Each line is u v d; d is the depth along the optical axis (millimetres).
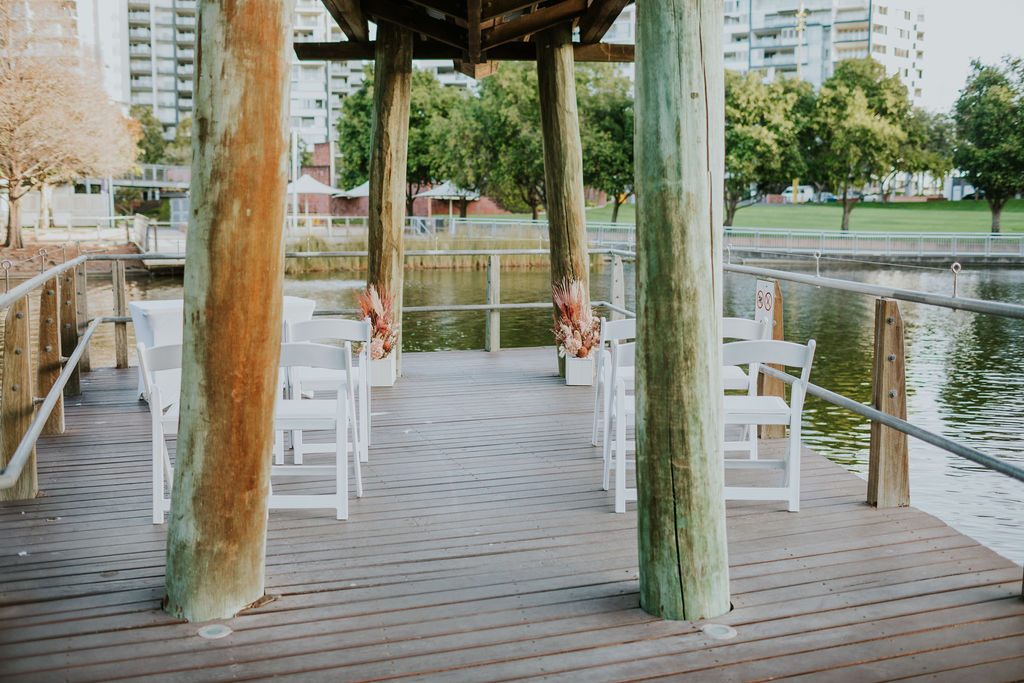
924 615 2955
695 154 2770
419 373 7523
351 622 2932
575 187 6969
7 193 34594
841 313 19719
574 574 3324
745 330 4309
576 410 6137
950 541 3613
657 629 2877
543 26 6742
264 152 2744
